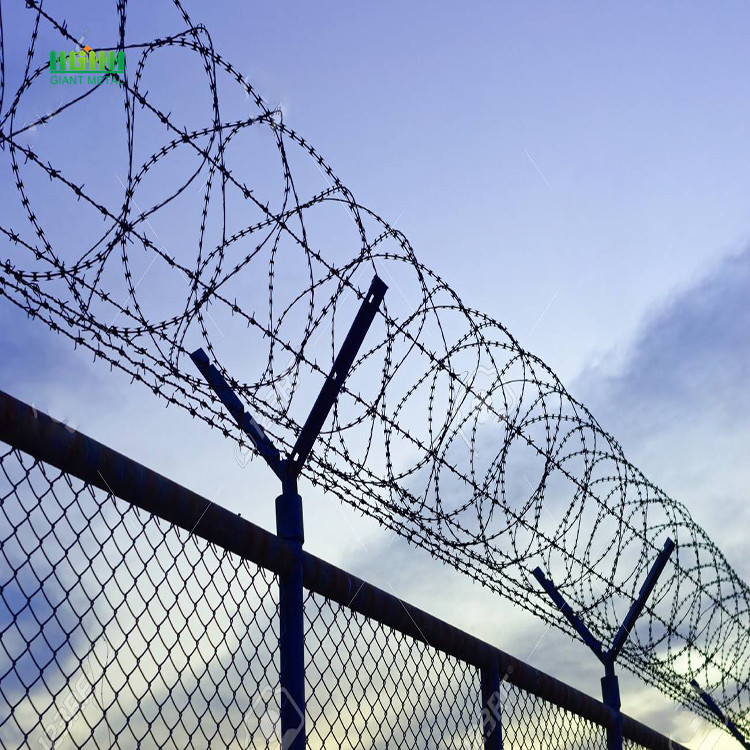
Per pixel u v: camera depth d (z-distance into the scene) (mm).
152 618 1921
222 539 2121
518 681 3148
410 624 2674
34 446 1787
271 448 2377
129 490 1932
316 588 2387
